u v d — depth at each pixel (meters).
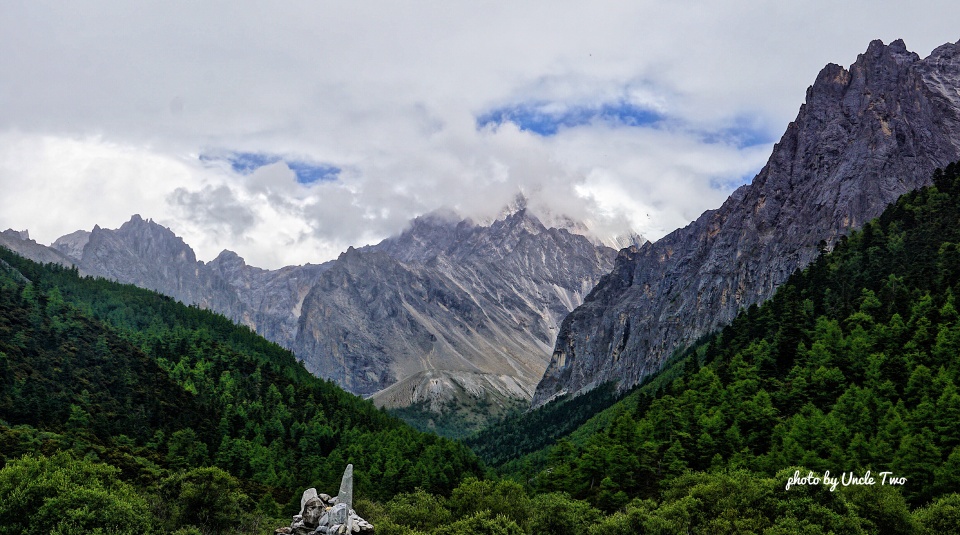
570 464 194.62
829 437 156.88
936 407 154.75
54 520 113.12
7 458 166.88
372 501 187.75
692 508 131.12
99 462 179.75
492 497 163.00
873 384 176.88
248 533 149.12
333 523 99.06
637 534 129.62
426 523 152.75
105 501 118.44
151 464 199.88
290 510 181.12
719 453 171.38
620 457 176.00
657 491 169.50
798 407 185.25
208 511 145.75
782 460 152.88
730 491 132.38
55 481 121.06
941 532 116.00
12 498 116.56
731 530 120.12
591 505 167.38
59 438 190.50
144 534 120.25
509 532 133.75
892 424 152.25
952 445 146.25
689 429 187.62
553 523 143.25
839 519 115.31
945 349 177.12
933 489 134.00
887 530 118.88
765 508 124.75
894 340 195.25
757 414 179.25
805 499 120.94
